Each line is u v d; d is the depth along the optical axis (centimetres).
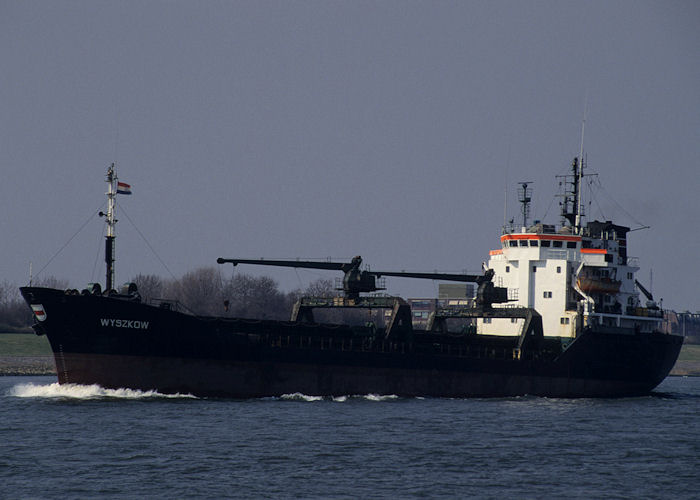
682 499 16625
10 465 18288
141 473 17712
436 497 16362
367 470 18288
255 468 18250
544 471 18662
